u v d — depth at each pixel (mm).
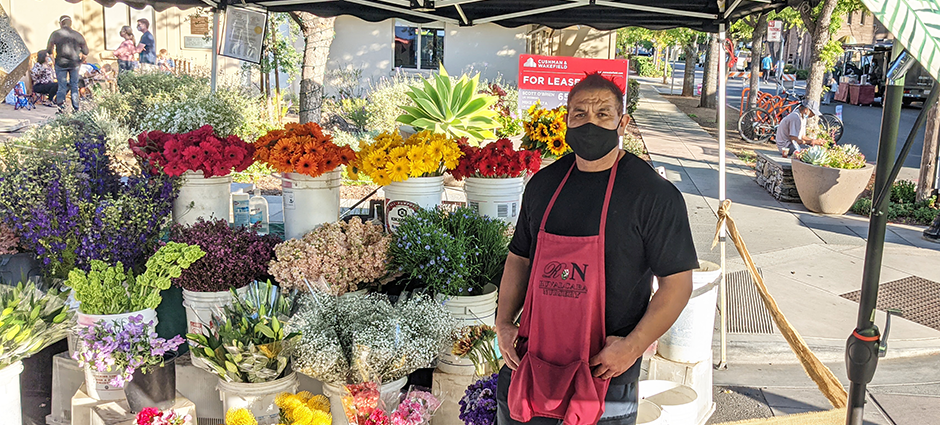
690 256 2164
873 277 2645
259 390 3066
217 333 3076
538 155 4379
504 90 12750
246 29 5926
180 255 3322
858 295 6320
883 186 2564
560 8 5281
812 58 11930
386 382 3002
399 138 4219
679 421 3199
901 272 6996
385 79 15812
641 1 4992
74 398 3180
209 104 8992
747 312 5863
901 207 9578
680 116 20109
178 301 3693
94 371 3102
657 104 23719
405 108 6215
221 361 3041
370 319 2924
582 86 2193
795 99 16781
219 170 4078
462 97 6184
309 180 4055
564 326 2193
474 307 3504
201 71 14047
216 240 3590
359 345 2852
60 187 3568
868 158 14633
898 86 2490
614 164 2258
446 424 3432
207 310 3492
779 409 4477
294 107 14539
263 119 11906
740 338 5344
